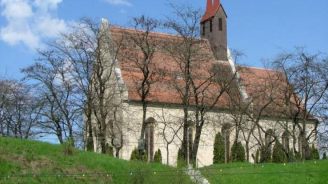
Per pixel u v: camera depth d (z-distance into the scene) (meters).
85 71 66.56
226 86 68.81
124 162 44.03
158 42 67.94
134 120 69.94
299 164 49.06
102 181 39.88
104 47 69.00
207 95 73.25
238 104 71.25
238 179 45.34
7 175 36.91
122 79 70.94
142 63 69.56
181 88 71.38
